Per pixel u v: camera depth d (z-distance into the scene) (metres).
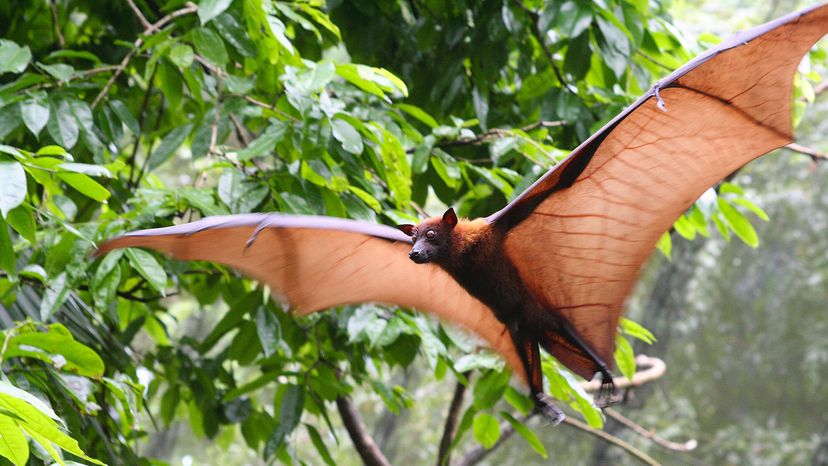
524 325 7.18
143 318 11.16
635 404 29.59
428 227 7.00
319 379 10.80
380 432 32.12
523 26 11.16
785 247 35.50
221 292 11.85
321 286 7.55
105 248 6.62
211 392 11.52
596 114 11.07
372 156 9.27
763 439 35.09
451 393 33.97
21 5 11.84
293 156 9.85
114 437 9.53
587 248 6.95
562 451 34.19
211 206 8.55
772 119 6.47
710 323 37.09
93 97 10.20
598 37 10.70
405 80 11.98
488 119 12.03
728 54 6.13
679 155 6.63
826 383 36.06
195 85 9.48
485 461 34.16
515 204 6.90
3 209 6.55
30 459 6.73
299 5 9.70
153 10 11.58
